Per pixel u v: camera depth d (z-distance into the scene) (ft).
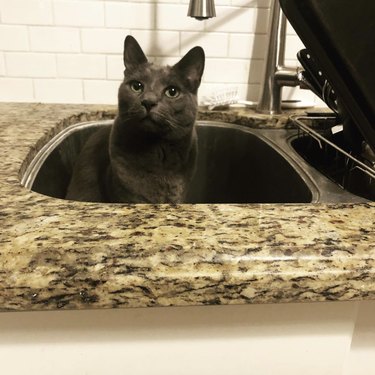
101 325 1.39
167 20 3.74
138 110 2.63
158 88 2.71
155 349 1.45
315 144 2.97
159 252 1.27
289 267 1.27
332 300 1.30
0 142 2.45
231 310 1.42
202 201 3.67
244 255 1.28
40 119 3.17
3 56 3.73
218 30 3.81
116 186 2.76
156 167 2.74
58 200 1.64
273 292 1.26
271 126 3.48
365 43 1.63
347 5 1.56
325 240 1.38
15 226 1.39
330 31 1.63
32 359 1.43
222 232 1.40
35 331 1.38
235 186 3.54
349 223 1.53
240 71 3.96
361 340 1.59
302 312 1.45
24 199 1.63
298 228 1.46
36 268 1.21
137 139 2.72
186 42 3.82
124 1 3.64
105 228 1.40
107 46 3.78
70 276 1.20
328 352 1.52
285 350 1.51
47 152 2.62
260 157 3.17
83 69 3.84
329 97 2.66
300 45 3.88
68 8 3.62
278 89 3.58
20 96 3.88
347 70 1.72
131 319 1.39
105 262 1.23
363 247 1.35
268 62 3.51
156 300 1.23
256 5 3.75
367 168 2.08
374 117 1.83
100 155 3.05
